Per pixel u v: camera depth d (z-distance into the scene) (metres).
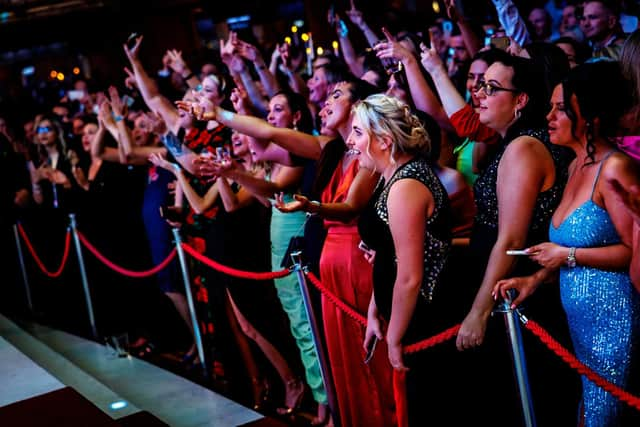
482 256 2.86
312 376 4.14
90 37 12.09
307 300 3.62
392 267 2.90
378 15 6.20
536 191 2.70
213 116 3.84
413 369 2.91
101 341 6.36
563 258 2.58
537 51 3.01
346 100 3.62
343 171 3.72
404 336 2.87
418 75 3.77
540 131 2.78
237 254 4.55
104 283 6.39
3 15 11.79
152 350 5.96
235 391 4.78
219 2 10.02
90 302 6.51
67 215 6.80
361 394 3.62
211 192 4.90
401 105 2.88
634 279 2.43
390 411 3.59
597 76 2.52
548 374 2.87
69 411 3.82
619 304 2.57
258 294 4.56
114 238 6.27
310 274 3.59
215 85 4.79
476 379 2.89
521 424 2.79
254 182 4.01
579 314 2.65
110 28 11.94
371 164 3.00
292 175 4.14
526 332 2.84
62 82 11.62
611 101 2.51
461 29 4.94
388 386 3.57
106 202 6.25
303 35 6.39
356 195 3.43
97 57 12.20
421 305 2.83
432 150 3.33
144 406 4.73
